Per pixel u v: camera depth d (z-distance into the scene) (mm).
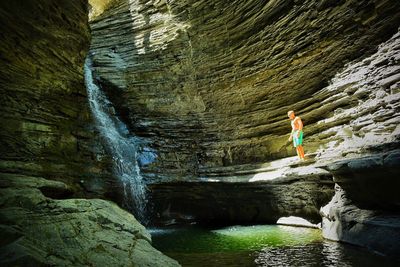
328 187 9055
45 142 7891
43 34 7957
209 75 13180
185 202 13953
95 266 4121
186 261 6098
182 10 12992
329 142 9766
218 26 12188
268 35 10953
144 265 4664
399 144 6555
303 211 10289
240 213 12742
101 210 6051
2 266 3322
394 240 5586
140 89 14680
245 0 11031
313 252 6281
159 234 10227
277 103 11703
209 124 13844
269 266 5469
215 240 8438
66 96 9078
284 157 11688
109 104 15008
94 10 16125
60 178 8047
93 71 14898
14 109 7012
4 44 6723
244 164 12719
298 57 10445
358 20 8602
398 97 7465
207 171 13484
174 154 14281
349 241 6770
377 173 6293
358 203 7273
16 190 5238
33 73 7676
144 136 14742
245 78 12234
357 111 8750
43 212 4875
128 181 12141
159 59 14156
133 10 15023
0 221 4223
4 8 6590
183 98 14094
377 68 8258
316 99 10367
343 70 9414
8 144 6711
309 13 9586
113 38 15344
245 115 12789
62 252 4113
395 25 7898
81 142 9523
